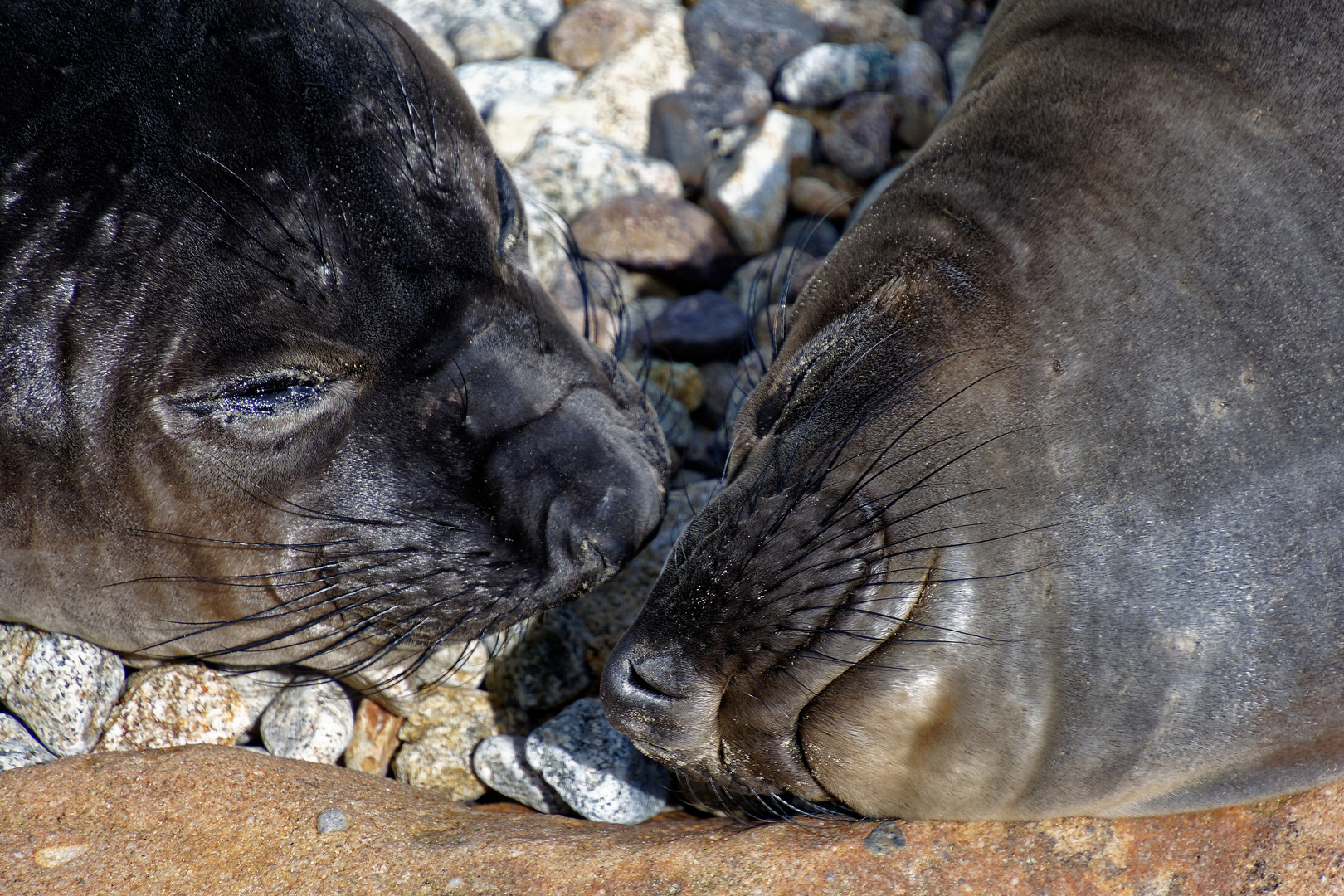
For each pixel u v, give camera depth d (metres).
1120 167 10.37
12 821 10.69
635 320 17.59
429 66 12.84
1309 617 9.33
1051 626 9.34
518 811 12.05
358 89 11.55
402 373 11.79
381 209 11.29
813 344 11.36
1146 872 10.03
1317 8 10.87
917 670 9.41
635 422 13.11
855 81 20.62
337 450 11.87
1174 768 9.80
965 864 10.17
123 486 11.45
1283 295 9.68
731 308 17.55
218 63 11.02
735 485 10.72
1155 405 9.45
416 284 11.52
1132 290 9.78
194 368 11.04
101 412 11.09
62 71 10.83
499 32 21.70
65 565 11.98
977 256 10.38
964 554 9.36
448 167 11.98
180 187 10.80
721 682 9.98
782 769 10.40
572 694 13.20
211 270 10.89
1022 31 13.66
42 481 11.40
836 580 9.59
